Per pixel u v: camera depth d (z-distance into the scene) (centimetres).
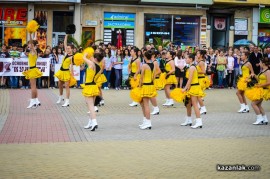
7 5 3033
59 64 2397
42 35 3078
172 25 3216
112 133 1211
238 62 2645
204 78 1616
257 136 1188
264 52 2483
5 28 3044
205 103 1934
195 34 3262
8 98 1917
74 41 2645
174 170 830
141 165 864
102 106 1770
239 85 1628
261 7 3344
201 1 3206
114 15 3136
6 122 1346
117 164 870
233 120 1474
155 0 3141
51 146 1028
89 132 1219
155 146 1043
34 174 792
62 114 1531
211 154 963
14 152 961
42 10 3067
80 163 875
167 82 1798
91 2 3091
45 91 2233
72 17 3100
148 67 1267
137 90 1277
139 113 1603
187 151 991
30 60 1634
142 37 3167
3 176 775
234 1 3256
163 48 2617
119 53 2462
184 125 1357
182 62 2184
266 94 1373
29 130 1228
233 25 3328
